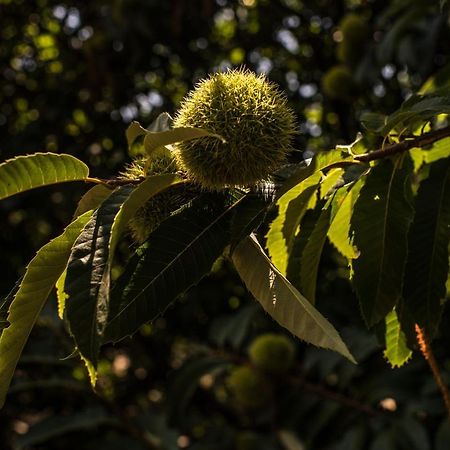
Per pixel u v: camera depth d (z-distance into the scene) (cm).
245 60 596
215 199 153
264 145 152
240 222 148
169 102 567
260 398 395
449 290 221
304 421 400
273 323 454
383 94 539
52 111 544
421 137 166
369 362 412
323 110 538
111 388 516
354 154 178
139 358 552
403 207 171
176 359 572
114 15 518
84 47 553
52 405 499
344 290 451
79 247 128
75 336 119
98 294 121
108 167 534
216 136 132
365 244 173
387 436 346
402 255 172
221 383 490
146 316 139
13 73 592
